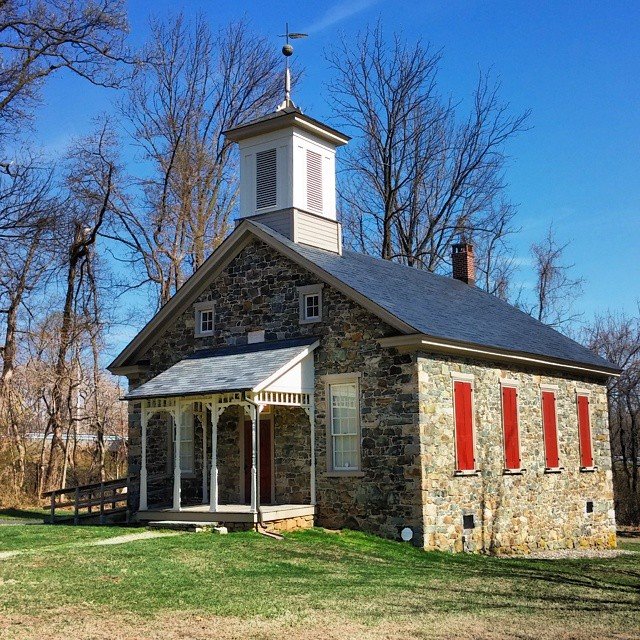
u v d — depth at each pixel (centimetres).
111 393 3772
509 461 2091
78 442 4172
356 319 1894
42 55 2597
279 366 1833
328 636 958
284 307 2034
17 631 951
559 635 998
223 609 1076
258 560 1448
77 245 3281
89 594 1138
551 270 4412
